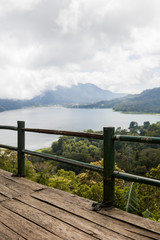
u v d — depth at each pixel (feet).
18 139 9.27
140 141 5.44
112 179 6.24
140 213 34.42
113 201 6.39
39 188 7.92
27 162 39.19
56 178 49.29
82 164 6.81
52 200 6.79
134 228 5.14
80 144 245.65
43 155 8.09
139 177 5.54
